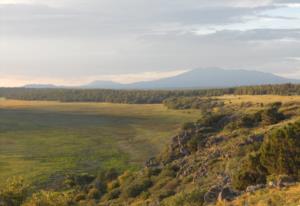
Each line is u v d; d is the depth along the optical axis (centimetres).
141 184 5606
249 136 5622
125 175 6669
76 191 7081
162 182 5369
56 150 13775
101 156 12288
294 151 3262
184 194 3023
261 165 3425
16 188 3734
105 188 6844
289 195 2191
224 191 2700
